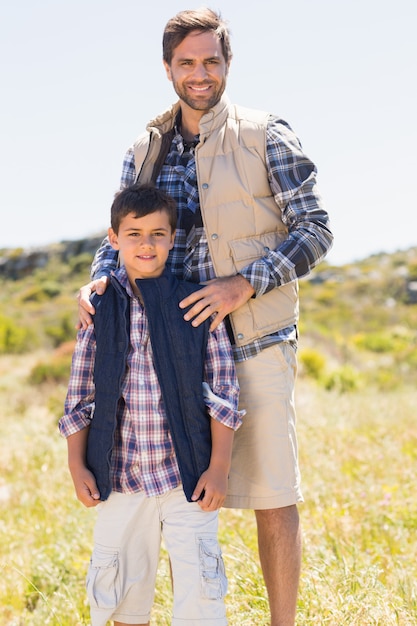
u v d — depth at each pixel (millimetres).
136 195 2938
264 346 3150
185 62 3127
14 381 16562
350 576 3576
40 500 5848
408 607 3330
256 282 3014
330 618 3244
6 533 5137
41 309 38281
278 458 3154
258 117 3213
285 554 3152
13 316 35438
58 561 4496
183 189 3260
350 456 6422
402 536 4387
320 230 3105
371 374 17938
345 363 19688
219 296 2928
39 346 25672
